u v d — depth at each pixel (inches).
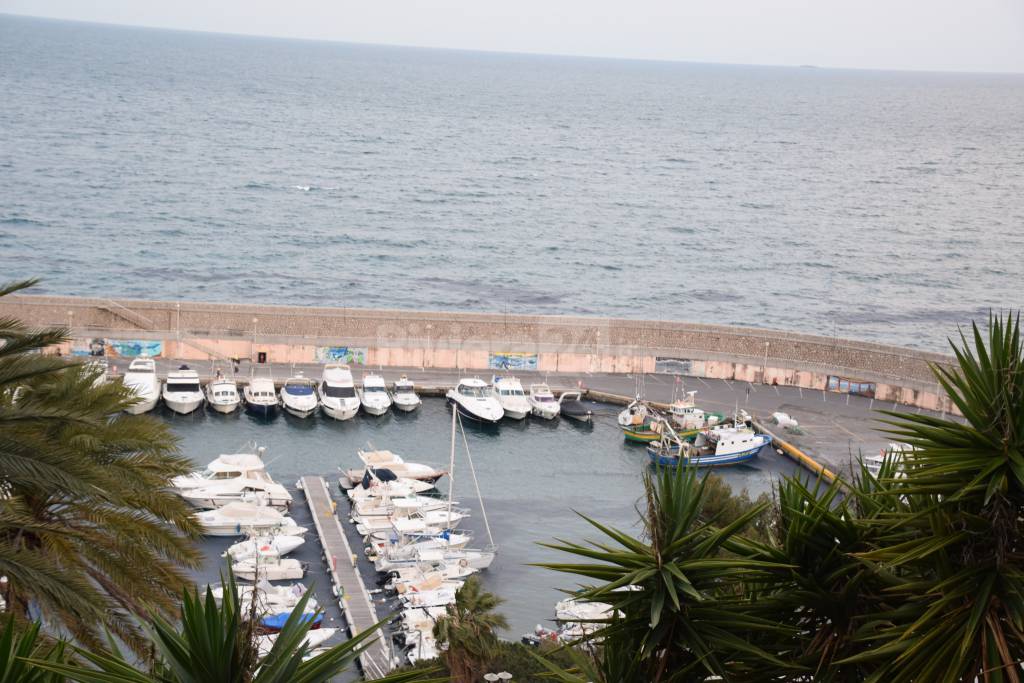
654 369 4554.6
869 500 703.1
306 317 4397.1
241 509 2827.3
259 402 3882.9
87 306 4239.7
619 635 662.5
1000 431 608.1
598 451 3745.1
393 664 2097.7
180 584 1211.9
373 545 2763.3
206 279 6663.4
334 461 3528.5
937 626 600.4
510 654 1737.2
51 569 966.4
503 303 6712.6
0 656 554.6
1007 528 593.3
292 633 580.7
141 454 1261.1
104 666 568.1
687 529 664.4
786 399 4279.0
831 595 658.2
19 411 987.3
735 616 649.6
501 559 2822.3
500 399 4055.1
